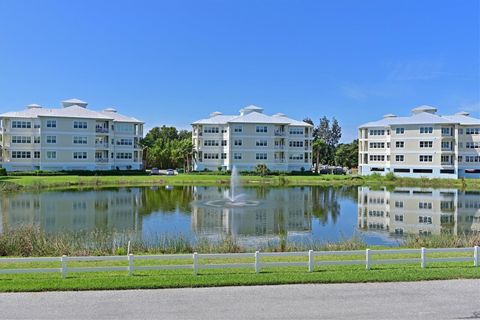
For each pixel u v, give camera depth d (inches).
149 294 538.6
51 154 3535.9
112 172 3563.0
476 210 1838.1
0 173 3053.6
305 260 753.6
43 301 510.0
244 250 890.1
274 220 1526.8
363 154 4101.9
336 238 1206.9
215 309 484.4
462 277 616.7
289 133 4249.5
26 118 3521.2
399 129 3816.4
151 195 2272.4
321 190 2679.6
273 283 587.8
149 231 1290.6
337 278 605.3
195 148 4237.2
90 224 1413.6
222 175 3631.9
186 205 1882.4
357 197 2297.0
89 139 3666.3
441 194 2482.8
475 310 483.5
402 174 3794.3
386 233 1312.7
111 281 585.3
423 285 580.1
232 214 1644.9
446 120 3641.7
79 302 506.9
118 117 4010.8
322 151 5994.1
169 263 743.7
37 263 730.2
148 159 4945.9
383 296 532.4
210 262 746.2
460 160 3688.5
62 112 3649.1
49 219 1505.9
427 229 1393.9
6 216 1563.7
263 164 3907.5
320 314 469.7
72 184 2802.7
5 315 462.9
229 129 4037.9
